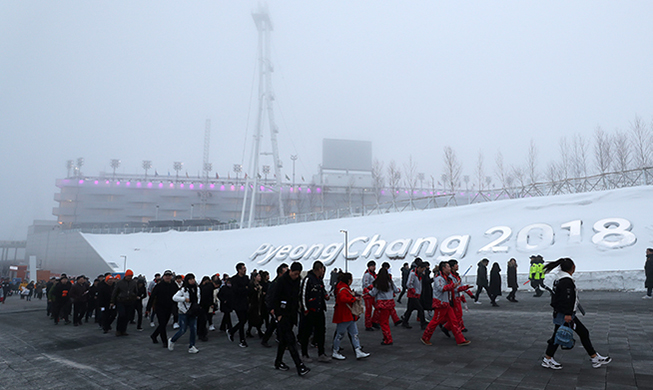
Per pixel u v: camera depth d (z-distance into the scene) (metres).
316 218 44.59
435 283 8.38
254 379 6.29
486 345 8.03
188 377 6.53
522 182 57.88
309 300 7.23
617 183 25.25
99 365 7.61
